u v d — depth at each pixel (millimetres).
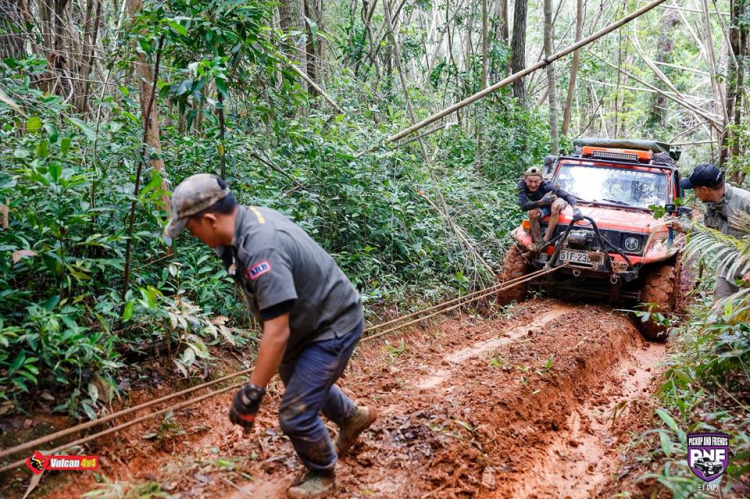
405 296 6789
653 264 7414
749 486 3178
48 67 6887
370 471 3523
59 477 3268
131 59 5645
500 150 12797
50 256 3863
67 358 3555
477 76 15398
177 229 2803
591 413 4969
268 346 2727
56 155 4691
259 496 3287
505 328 6824
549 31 14773
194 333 4605
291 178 6453
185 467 3477
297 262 2877
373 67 13320
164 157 5684
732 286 4930
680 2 28625
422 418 4113
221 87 4750
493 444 4008
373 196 7172
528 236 7945
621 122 25250
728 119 14195
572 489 3803
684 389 4383
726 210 4863
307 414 2994
